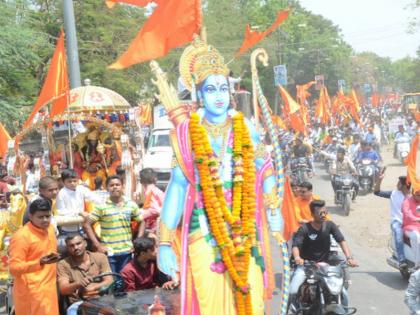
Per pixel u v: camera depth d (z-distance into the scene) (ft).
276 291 31.01
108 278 22.03
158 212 28.37
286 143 97.66
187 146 18.42
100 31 95.76
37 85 81.71
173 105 19.03
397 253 33.65
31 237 20.80
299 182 30.37
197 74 19.02
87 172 43.29
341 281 24.35
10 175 40.50
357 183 60.49
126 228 25.63
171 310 18.54
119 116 44.37
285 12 20.07
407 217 33.27
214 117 18.85
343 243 26.08
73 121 45.70
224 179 18.56
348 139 91.40
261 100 19.93
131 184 37.50
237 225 18.12
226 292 18.16
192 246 18.31
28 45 74.33
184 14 19.45
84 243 22.03
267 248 19.35
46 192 24.47
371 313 28.22
